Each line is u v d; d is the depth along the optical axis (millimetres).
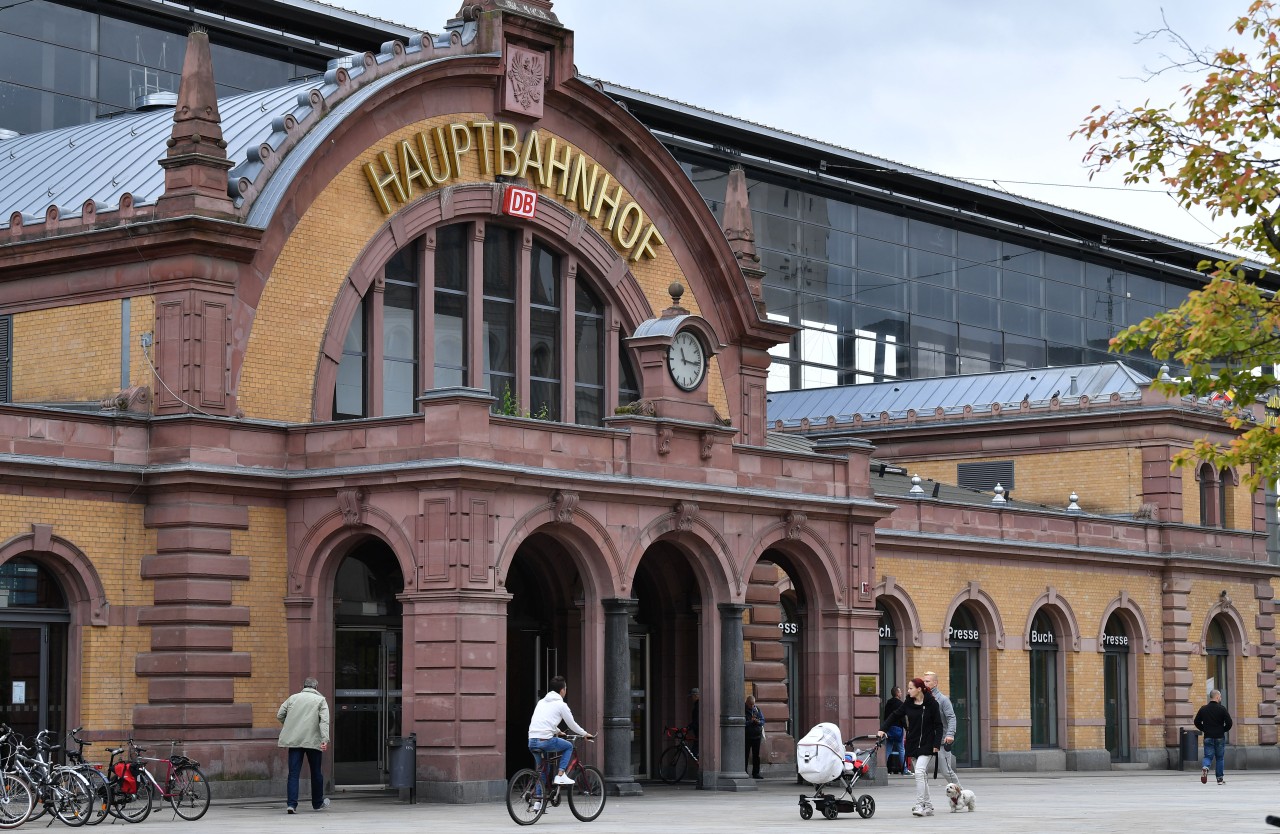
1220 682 66750
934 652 55500
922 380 72688
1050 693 60250
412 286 42875
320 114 40656
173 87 57312
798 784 44906
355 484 37719
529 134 44500
